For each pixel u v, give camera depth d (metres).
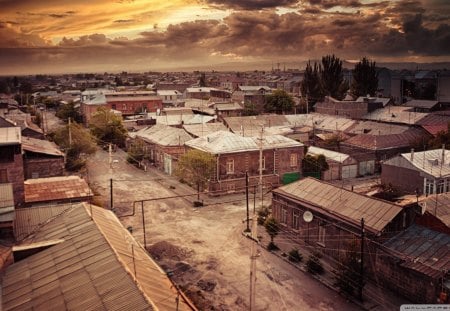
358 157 68.19
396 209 32.97
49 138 85.62
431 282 28.17
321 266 34.16
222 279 33.06
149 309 18.14
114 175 67.38
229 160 56.97
